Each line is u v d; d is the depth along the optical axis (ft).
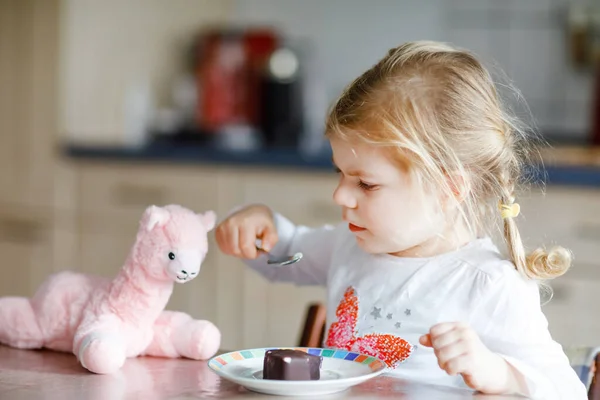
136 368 3.56
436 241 4.03
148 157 10.16
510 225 3.90
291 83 11.55
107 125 11.28
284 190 9.64
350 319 4.15
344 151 3.78
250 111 11.89
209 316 10.02
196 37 12.54
